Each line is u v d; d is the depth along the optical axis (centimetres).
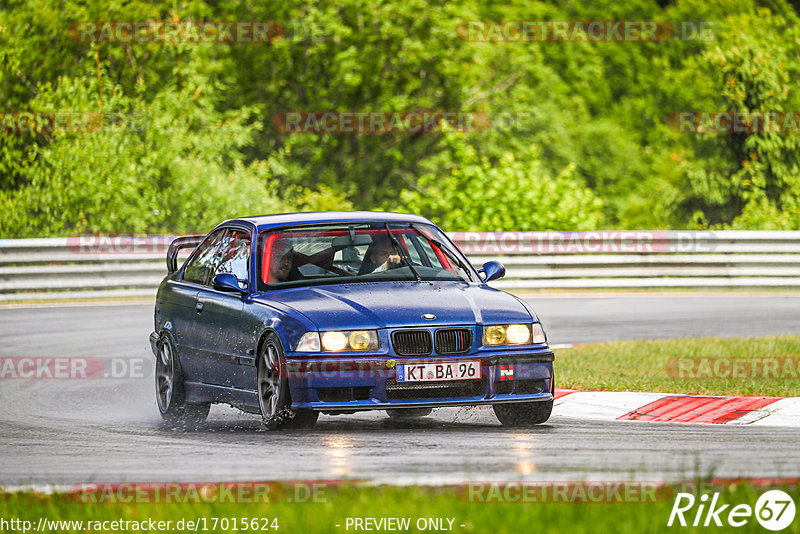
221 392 2617
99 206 7419
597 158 10781
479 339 2431
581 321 4809
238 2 9619
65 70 8381
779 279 6291
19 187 7775
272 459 2134
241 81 9600
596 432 2445
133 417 2866
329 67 9619
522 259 6144
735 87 8394
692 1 11400
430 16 9606
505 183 7444
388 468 2002
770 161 8281
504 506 1620
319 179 9744
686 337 4206
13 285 5825
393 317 2398
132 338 4388
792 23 10062
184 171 7681
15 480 2016
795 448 2222
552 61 11412
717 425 2561
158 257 6128
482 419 2692
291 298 2509
